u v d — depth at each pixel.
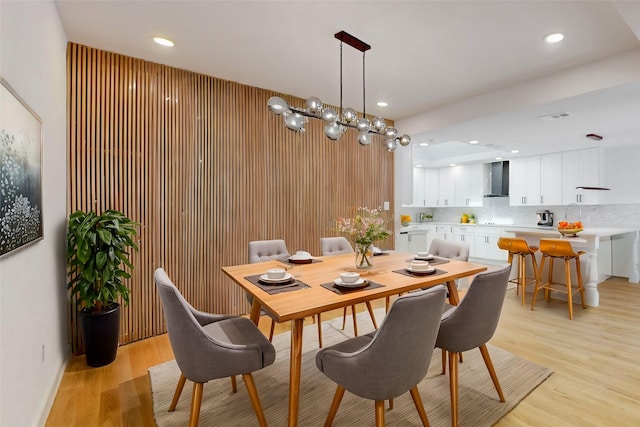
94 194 2.85
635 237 5.34
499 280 1.90
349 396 2.18
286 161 4.04
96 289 2.48
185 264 3.34
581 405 2.05
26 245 1.61
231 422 1.91
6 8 1.43
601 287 4.95
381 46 2.76
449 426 1.87
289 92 3.91
